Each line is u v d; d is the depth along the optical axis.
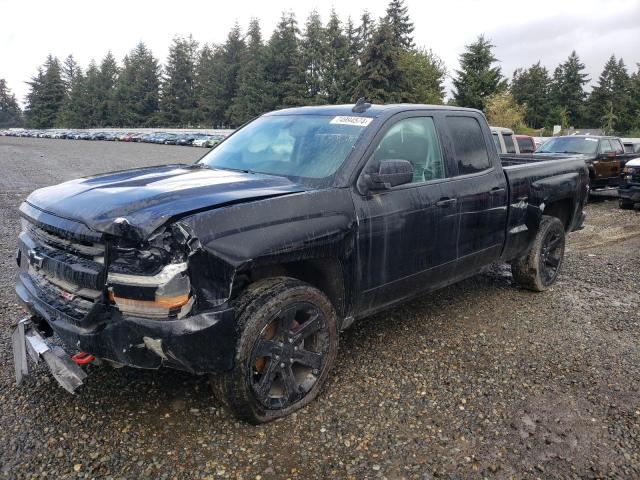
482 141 4.70
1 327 4.26
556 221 5.66
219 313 2.67
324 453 2.83
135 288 2.55
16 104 139.00
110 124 100.44
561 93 87.25
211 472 2.64
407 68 57.41
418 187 3.88
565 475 2.71
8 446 2.78
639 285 6.12
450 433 3.04
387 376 3.69
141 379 3.51
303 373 3.31
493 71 55.44
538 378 3.74
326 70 64.44
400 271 3.79
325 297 3.25
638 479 2.69
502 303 5.36
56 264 2.85
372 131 3.67
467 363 3.94
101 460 2.70
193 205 2.72
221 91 81.94
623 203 12.59
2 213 9.79
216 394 2.96
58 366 2.87
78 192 3.05
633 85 83.88
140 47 96.75
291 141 3.93
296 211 3.04
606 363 4.00
